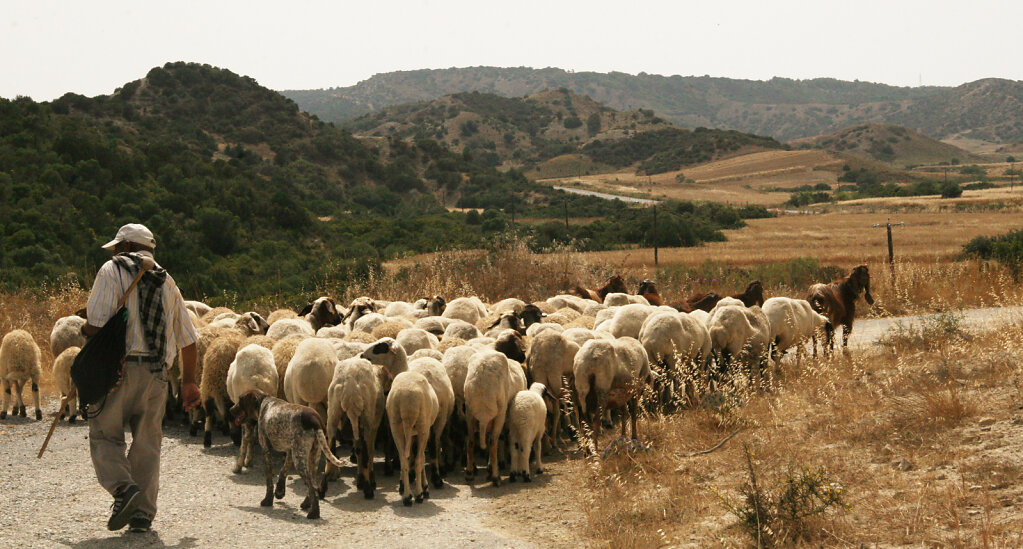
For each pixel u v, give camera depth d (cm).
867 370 1282
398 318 1494
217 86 13175
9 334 1196
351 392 918
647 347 1230
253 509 815
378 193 11594
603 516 797
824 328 1552
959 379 1095
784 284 2931
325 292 2506
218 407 1129
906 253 4788
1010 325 1423
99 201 3953
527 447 984
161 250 3672
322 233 5156
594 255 4400
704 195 17975
